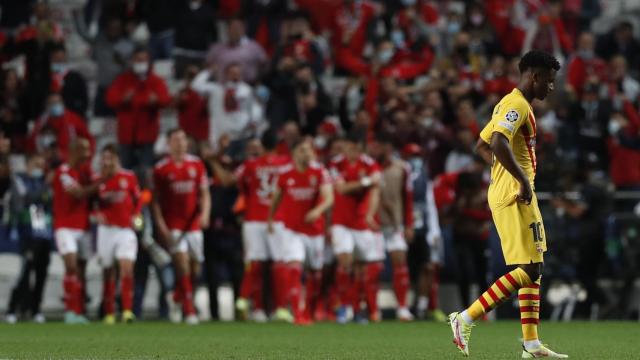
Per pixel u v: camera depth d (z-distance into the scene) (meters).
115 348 30.53
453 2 79.56
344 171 51.59
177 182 48.53
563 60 71.50
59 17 76.38
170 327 44.59
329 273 54.41
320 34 74.62
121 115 60.75
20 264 55.38
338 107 67.25
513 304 54.94
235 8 75.19
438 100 63.59
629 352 29.25
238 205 52.50
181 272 48.69
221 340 35.12
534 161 24.62
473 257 54.78
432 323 49.88
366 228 51.78
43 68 65.44
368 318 54.03
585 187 55.78
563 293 57.56
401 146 60.91
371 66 69.88
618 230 55.12
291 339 35.94
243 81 66.12
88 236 50.19
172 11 70.75
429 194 55.50
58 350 29.58
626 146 62.66
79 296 49.94
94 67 73.56
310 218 48.00
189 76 62.78
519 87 24.38
